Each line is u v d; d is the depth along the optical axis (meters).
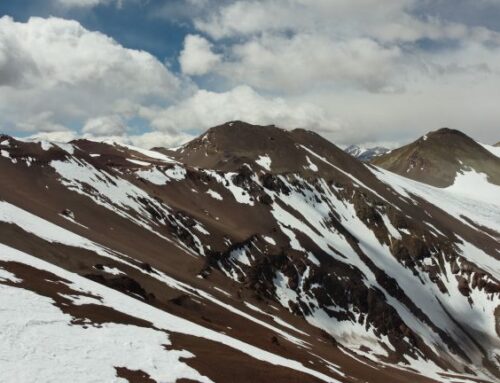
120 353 32.50
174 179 168.88
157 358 33.84
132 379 29.52
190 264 106.69
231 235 139.25
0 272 39.69
